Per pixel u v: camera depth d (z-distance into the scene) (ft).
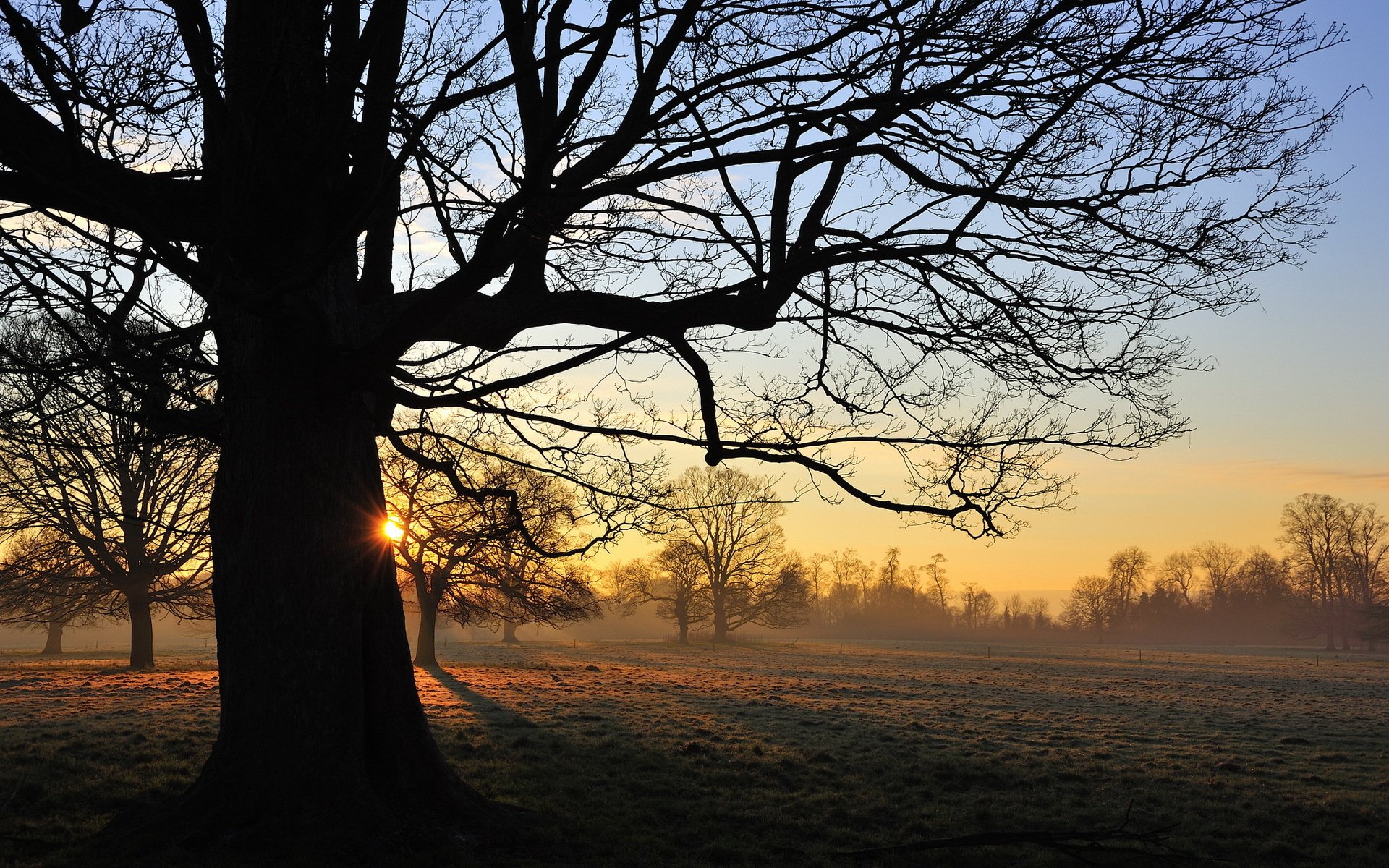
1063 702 96.94
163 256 21.24
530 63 26.43
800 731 64.08
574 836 28.91
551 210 23.11
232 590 25.04
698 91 21.81
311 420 25.41
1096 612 447.83
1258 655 267.59
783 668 150.82
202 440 33.58
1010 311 27.17
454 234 22.77
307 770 24.14
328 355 24.44
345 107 21.49
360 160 23.22
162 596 114.21
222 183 19.45
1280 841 35.19
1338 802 42.34
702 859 28.60
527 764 44.01
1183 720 81.35
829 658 192.34
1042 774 47.55
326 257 19.92
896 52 23.70
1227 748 62.39
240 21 22.77
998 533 27.17
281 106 22.79
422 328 23.43
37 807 31.01
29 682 89.25
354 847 23.36
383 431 28.50
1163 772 49.96
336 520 25.49
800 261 24.08
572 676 115.65
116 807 31.32
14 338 25.00
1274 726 77.36
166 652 177.47
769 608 252.42
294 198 23.66
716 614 257.34
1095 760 54.03
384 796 26.12
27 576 106.63
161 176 22.53
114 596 120.88
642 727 62.03
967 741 61.77
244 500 25.17
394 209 26.12
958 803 40.11
